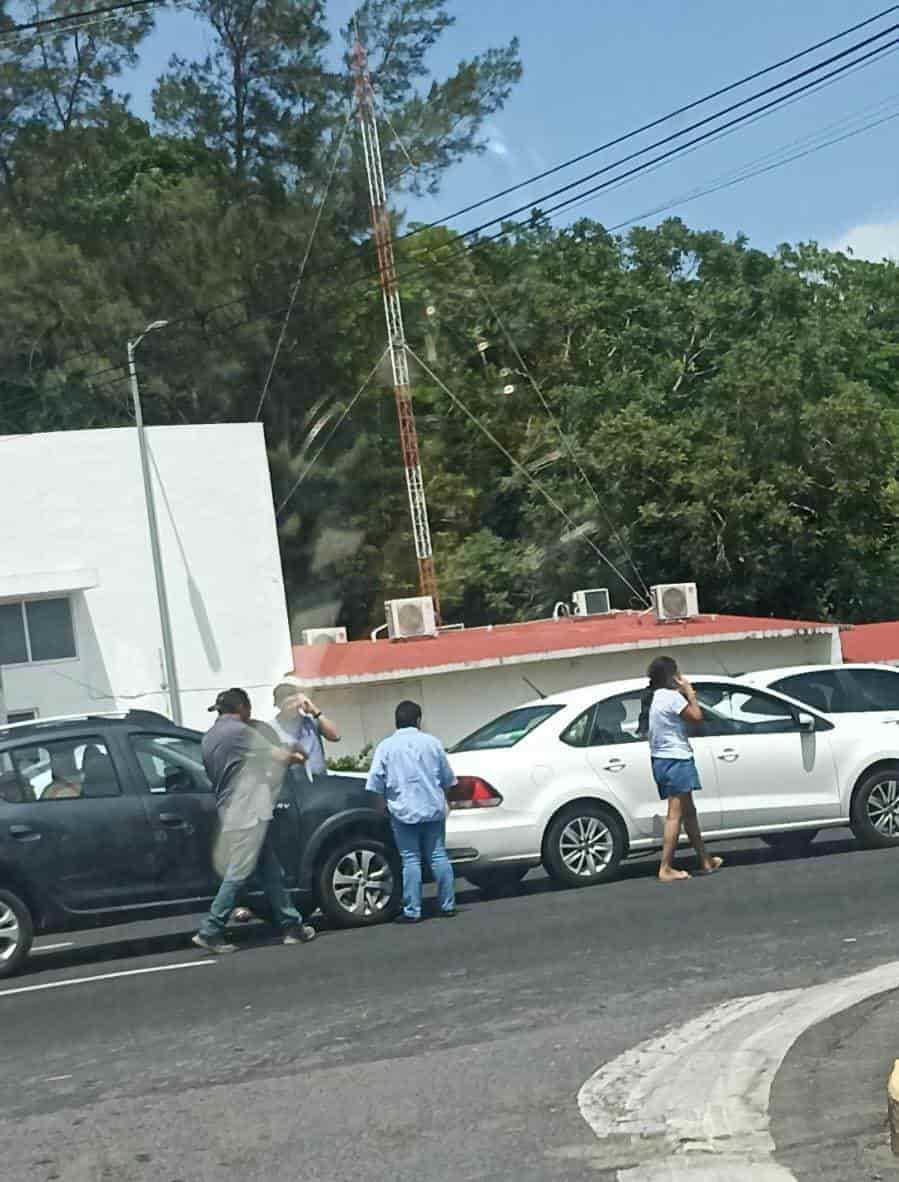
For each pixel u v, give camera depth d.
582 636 34.72
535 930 11.73
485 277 53.75
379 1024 8.97
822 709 15.88
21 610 30.52
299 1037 8.77
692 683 14.95
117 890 11.90
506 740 14.55
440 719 33.53
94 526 31.20
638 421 48.28
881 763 15.23
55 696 30.55
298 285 47.19
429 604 35.12
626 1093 7.31
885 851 14.77
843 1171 6.07
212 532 32.34
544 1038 8.44
